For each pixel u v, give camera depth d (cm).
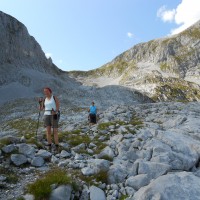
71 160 1141
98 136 1546
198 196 807
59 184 809
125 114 2666
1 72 14162
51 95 1279
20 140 1219
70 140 1409
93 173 973
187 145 1318
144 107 3350
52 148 1255
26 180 922
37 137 1347
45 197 765
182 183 847
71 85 18762
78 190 835
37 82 14912
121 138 1415
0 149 1081
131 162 1162
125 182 925
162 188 808
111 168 984
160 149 1226
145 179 920
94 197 824
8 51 15750
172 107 3238
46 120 1265
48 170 1019
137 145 1302
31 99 10631
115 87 18788
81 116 4484
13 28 16988
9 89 13075
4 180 895
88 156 1212
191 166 1127
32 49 18450
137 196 826
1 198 791
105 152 1232
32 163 1046
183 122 2058
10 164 1022
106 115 2791
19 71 15200
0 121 6612
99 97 14938
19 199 766
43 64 19238
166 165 1004
